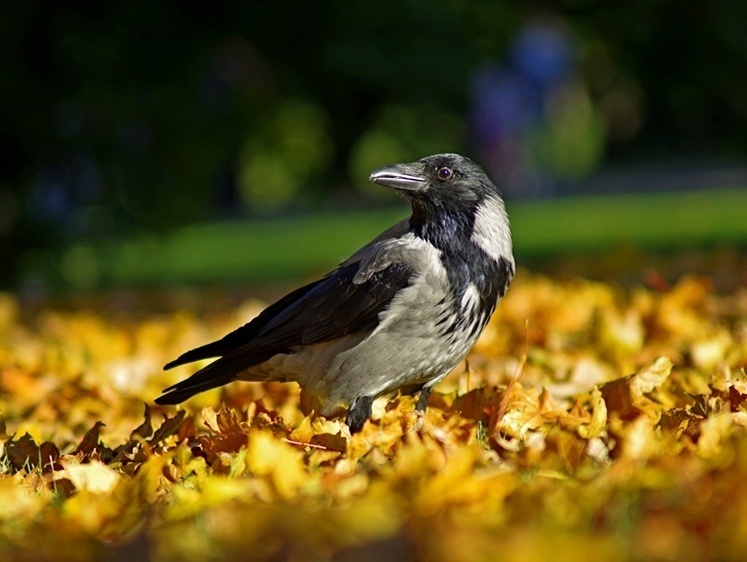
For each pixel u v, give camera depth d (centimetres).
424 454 629
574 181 4556
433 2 1986
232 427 786
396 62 1958
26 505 659
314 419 852
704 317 1220
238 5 2006
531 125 3747
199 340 1377
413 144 2102
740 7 2041
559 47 3669
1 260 2111
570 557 476
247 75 2061
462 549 481
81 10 1980
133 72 1975
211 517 556
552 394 927
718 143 2331
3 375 1109
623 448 678
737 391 802
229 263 3044
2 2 1930
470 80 1991
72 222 2078
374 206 4259
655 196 3841
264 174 4303
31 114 1975
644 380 851
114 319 1725
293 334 880
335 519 532
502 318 1305
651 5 2067
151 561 529
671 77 2127
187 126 1994
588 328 1185
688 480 578
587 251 2644
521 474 647
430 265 859
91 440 836
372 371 864
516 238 3031
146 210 2044
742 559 484
